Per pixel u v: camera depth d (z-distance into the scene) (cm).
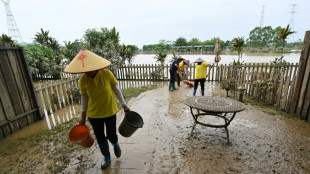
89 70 200
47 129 431
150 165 270
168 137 358
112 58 1101
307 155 286
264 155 289
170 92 754
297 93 442
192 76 1094
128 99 661
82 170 265
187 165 269
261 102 568
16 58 432
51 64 1275
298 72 436
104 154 266
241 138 346
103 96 226
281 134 358
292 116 447
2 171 271
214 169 258
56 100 578
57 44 1889
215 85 869
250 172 250
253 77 632
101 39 1374
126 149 316
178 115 481
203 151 305
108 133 249
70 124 446
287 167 258
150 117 471
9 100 411
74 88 659
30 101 472
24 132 421
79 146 336
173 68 753
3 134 393
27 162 292
